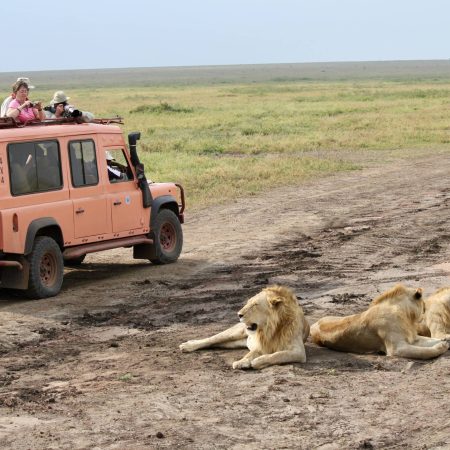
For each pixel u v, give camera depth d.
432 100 69.75
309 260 15.34
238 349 10.01
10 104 13.90
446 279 13.39
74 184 13.51
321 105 65.44
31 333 11.06
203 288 13.45
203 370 9.16
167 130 47.16
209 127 48.41
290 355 9.15
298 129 44.84
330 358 9.44
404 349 9.21
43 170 13.02
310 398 8.07
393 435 7.10
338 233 17.98
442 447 6.80
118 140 14.52
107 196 14.08
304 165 30.33
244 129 45.12
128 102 83.12
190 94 102.31
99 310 12.24
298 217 20.23
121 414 7.73
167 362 9.57
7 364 9.74
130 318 11.74
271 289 9.35
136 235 14.79
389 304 9.43
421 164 30.95
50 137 13.16
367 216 20.23
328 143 38.06
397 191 24.48
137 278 14.27
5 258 12.62
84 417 7.68
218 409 7.83
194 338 10.61
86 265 15.57
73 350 10.28
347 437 7.08
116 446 6.93
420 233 17.77
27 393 8.54
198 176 27.34
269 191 24.92
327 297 12.43
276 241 17.28
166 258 15.34
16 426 7.48
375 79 176.88
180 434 7.18
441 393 8.09
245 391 8.34
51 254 13.03
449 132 42.28
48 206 12.97
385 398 8.02
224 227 19.09
